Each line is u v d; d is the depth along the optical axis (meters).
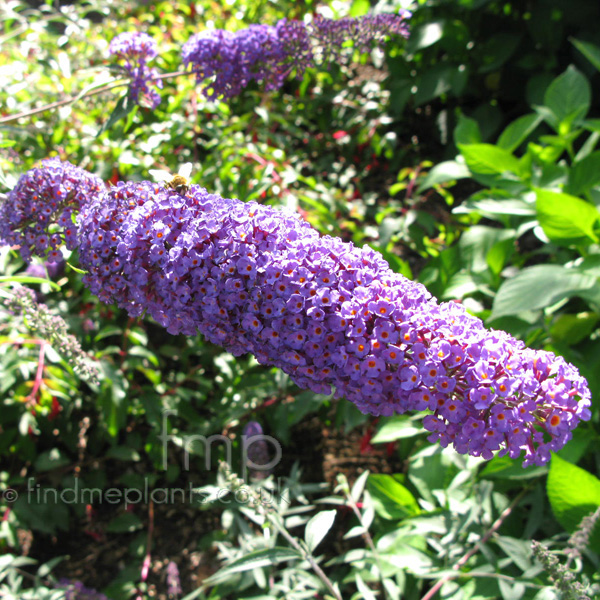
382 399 1.47
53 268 3.28
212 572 2.87
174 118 3.69
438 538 2.53
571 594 1.61
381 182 4.96
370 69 5.90
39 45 4.27
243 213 1.54
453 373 1.40
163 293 1.56
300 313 1.44
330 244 1.51
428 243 4.06
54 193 1.87
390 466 3.31
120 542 3.04
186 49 2.70
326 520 1.88
